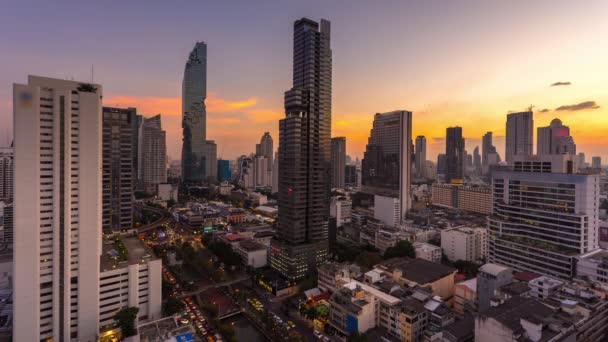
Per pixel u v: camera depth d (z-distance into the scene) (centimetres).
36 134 13050
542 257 18700
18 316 12925
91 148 14150
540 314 10825
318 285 19500
